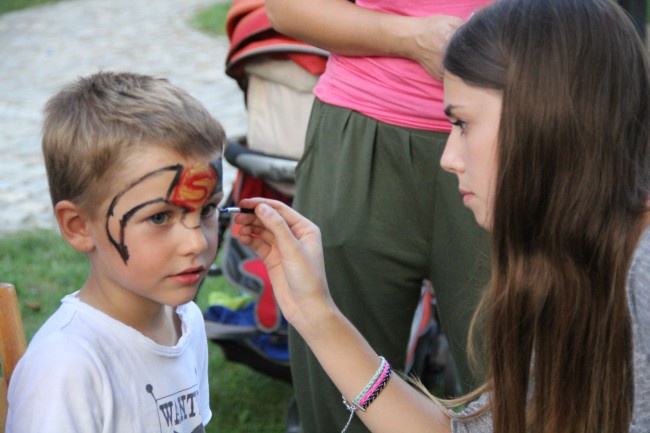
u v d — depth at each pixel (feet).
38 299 16.16
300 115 11.37
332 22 8.49
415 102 8.30
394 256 8.69
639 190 6.27
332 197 8.75
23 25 41.22
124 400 6.10
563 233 6.20
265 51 11.02
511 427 6.55
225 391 13.65
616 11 6.25
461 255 8.50
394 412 6.90
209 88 29.96
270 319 12.02
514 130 6.13
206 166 6.12
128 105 6.05
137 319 6.40
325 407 9.10
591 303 6.25
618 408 6.30
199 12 42.60
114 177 5.98
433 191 8.47
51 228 19.58
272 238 6.97
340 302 8.91
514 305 6.38
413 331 11.99
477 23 6.44
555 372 6.38
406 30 8.11
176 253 6.13
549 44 6.09
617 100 6.09
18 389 5.92
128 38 37.86
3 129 26.05
